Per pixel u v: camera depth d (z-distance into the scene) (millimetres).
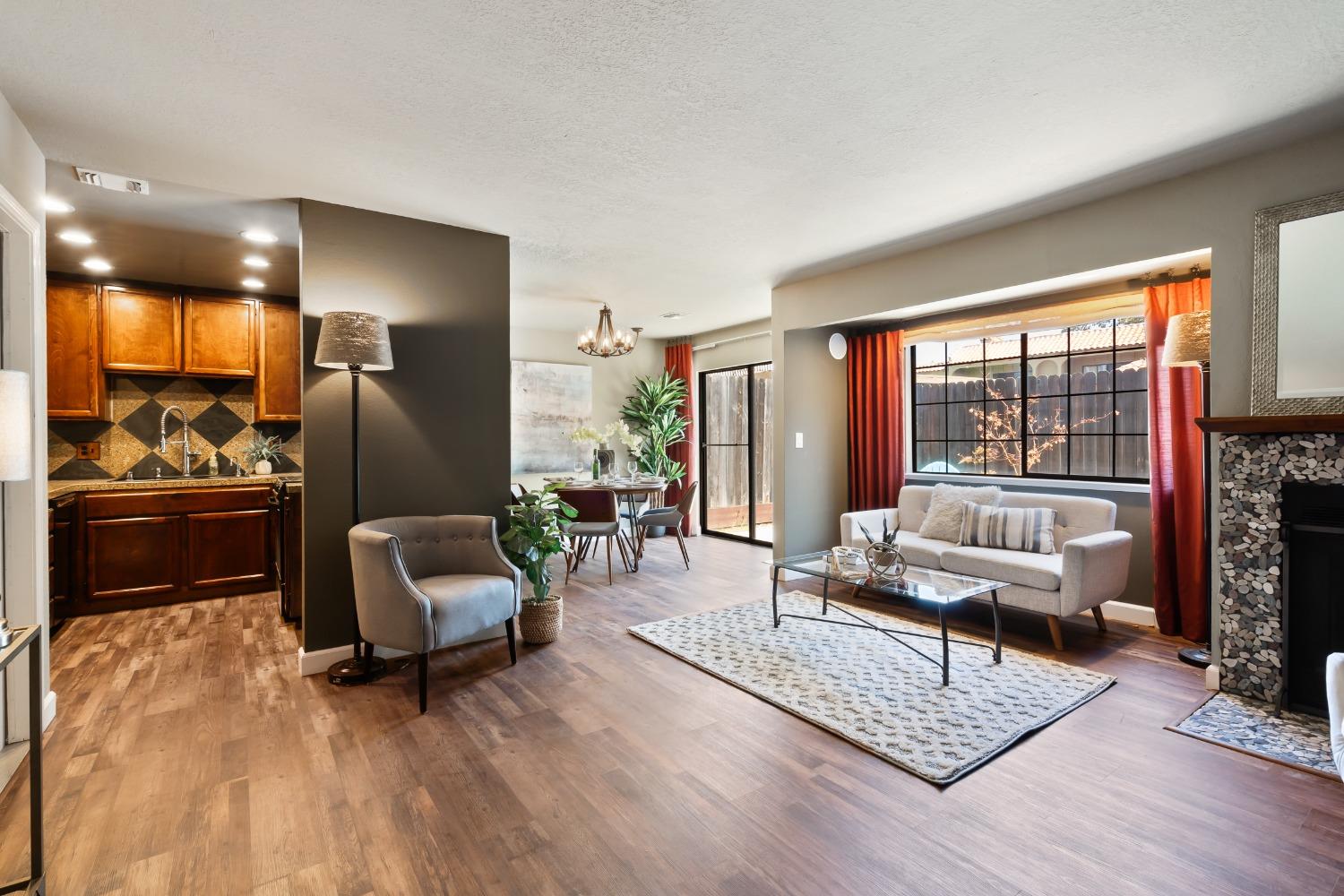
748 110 2412
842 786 2146
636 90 2260
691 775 2219
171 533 4570
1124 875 1688
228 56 2010
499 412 3842
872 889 1647
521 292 5570
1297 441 2676
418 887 1673
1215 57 2082
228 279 4645
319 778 2213
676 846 1833
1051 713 2662
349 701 2875
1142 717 2650
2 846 1838
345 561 3338
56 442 4660
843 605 4449
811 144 2701
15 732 2422
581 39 1954
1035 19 1874
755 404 7215
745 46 1999
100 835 1889
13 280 2477
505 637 3770
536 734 2537
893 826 1918
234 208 3336
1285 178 2723
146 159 2740
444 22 1857
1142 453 4160
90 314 4512
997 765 2271
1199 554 3594
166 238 3775
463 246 3746
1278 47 2021
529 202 3342
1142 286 3922
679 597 4734
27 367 2504
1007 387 4887
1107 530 3859
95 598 4301
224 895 1645
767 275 4969
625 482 6027
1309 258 2641
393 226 3504
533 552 3725
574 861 1771
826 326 5660
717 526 7805
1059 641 3496
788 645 3564
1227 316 2883
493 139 2615
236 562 4801
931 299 4180
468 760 2332
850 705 2756
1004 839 1852
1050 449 4625
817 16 1853
